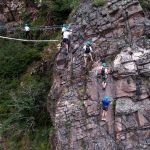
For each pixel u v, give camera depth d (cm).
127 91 1121
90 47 1265
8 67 1905
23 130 1527
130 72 1142
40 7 2064
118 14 1372
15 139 1545
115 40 1310
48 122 1484
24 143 1499
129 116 1068
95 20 1413
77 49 1374
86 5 1543
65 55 1401
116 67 1173
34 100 1530
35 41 1900
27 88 1617
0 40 2088
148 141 1023
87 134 1107
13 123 1583
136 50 1220
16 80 1864
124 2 1395
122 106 1089
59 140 1139
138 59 1175
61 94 1281
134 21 1338
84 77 1260
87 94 1193
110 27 1350
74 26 1464
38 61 1878
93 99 1169
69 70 1335
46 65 1742
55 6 1888
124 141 1038
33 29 1986
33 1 2112
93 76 1210
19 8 2173
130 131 1047
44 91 1570
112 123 1089
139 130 1041
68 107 1199
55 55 1595
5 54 1962
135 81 1129
